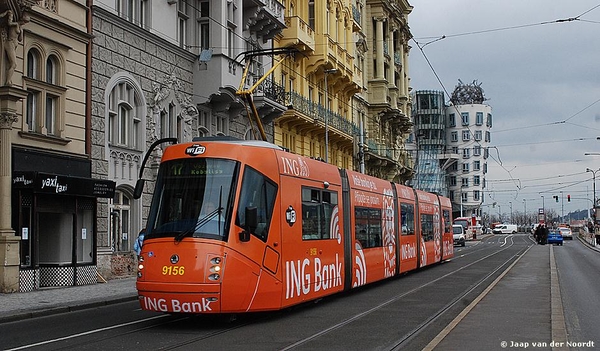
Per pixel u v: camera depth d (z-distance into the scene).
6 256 20.17
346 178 20.12
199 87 30.41
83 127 23.89
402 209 26.91
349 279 19.55
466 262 37.44
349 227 19.86
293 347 11.27
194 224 13.52
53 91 22.47
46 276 22.89
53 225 23.42
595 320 14.43
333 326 13.73
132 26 26.30
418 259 29.08
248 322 14.44
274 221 14.84
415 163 91.06
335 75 47.62
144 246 13.74
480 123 127.44
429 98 122.88
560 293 19.72
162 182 14.25
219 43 30.23
